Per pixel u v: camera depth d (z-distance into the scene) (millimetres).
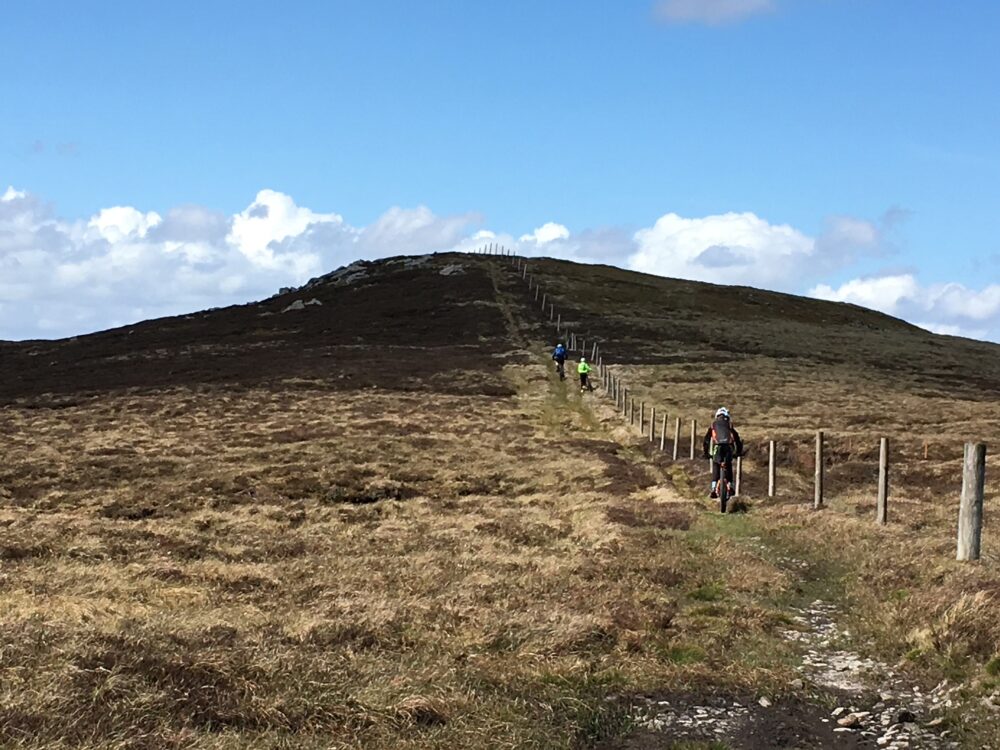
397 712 8312
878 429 42500
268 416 46781
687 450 37812
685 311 98625
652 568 15414
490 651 10695
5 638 8992
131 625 10453
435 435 41594
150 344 84000
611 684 9695
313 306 99875
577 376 60656
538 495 29500
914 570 14336
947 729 8586
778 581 14547
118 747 6895
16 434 43250
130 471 33531
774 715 9031
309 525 24562
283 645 10211
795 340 81688
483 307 92562
